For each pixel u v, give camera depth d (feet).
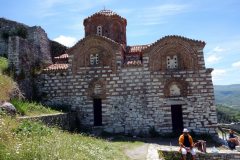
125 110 59.98
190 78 58.80
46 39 85.46
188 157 39.91
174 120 64.13
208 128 56.13
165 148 43.80
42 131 32.73
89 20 74.64
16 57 58.70
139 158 36.63
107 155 33.83
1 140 24.16
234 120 189.57
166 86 59.21
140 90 60.08
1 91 43.83
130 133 58.75
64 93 64.08
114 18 75.00
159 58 61.00
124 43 76.28
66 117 54.39
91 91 62.59
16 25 86.02
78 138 40.78
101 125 63.46
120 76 61.67
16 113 38.55
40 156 22.95
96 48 63.93
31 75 65.41
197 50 59.62
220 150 41.83
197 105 57.36
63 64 71.10
